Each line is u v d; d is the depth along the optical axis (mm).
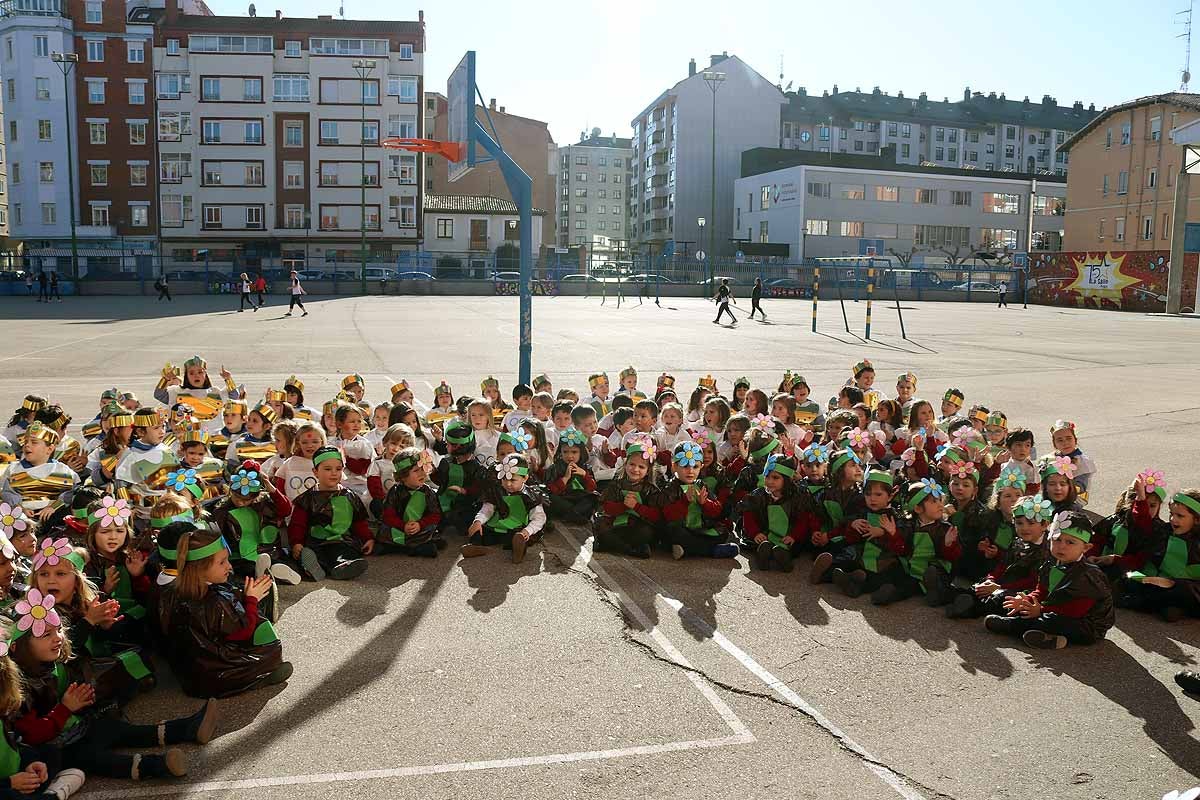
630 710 4477
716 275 67438
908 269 68188
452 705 4500
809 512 6699
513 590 6094
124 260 62906
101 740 4008
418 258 66125
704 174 93188
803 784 3867
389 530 6695
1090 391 16109
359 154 71625
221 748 4086
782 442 7773
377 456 7508
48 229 70375
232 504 6074
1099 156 68688
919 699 4648
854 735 4281
